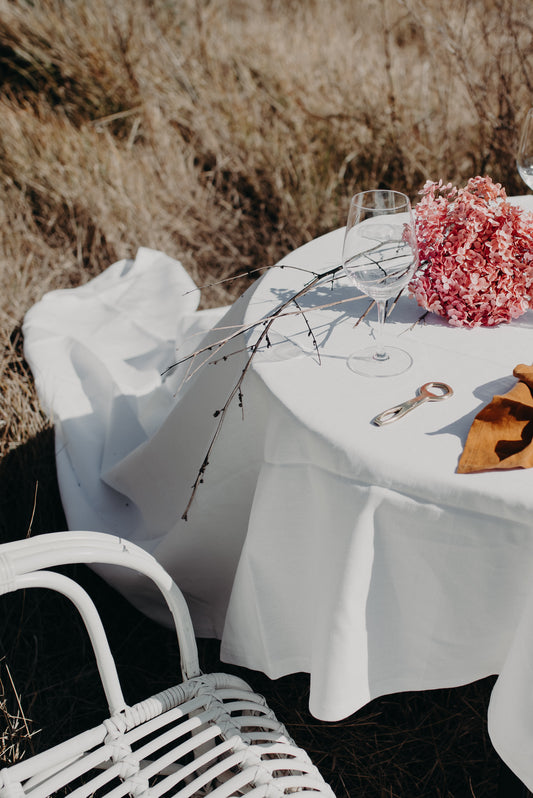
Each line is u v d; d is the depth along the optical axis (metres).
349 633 1.05
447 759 1.58
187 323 2.37
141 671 1.81
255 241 3.41
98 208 3.41
